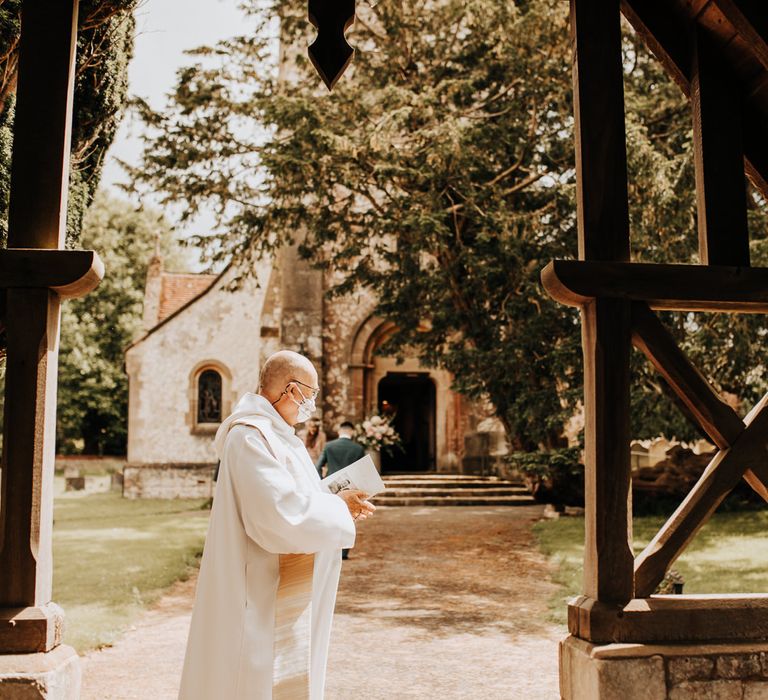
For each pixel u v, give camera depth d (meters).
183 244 12.73
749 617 3.14
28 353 3.05
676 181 9.73
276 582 2.87
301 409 3.17
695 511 3.24
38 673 2.79
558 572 8.02
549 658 5.00
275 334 18.98
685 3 3.61
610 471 3.20
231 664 2.71
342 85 12.19
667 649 3.03
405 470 23.52
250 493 2.79
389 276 12.83
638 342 3.37
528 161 12.24
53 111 3.23
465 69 12.46
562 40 10.90
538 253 11.38
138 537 11.05
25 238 3.16
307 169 11.49
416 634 5.63
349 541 2.90
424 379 20.83
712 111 3.61
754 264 9.25
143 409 19.39
